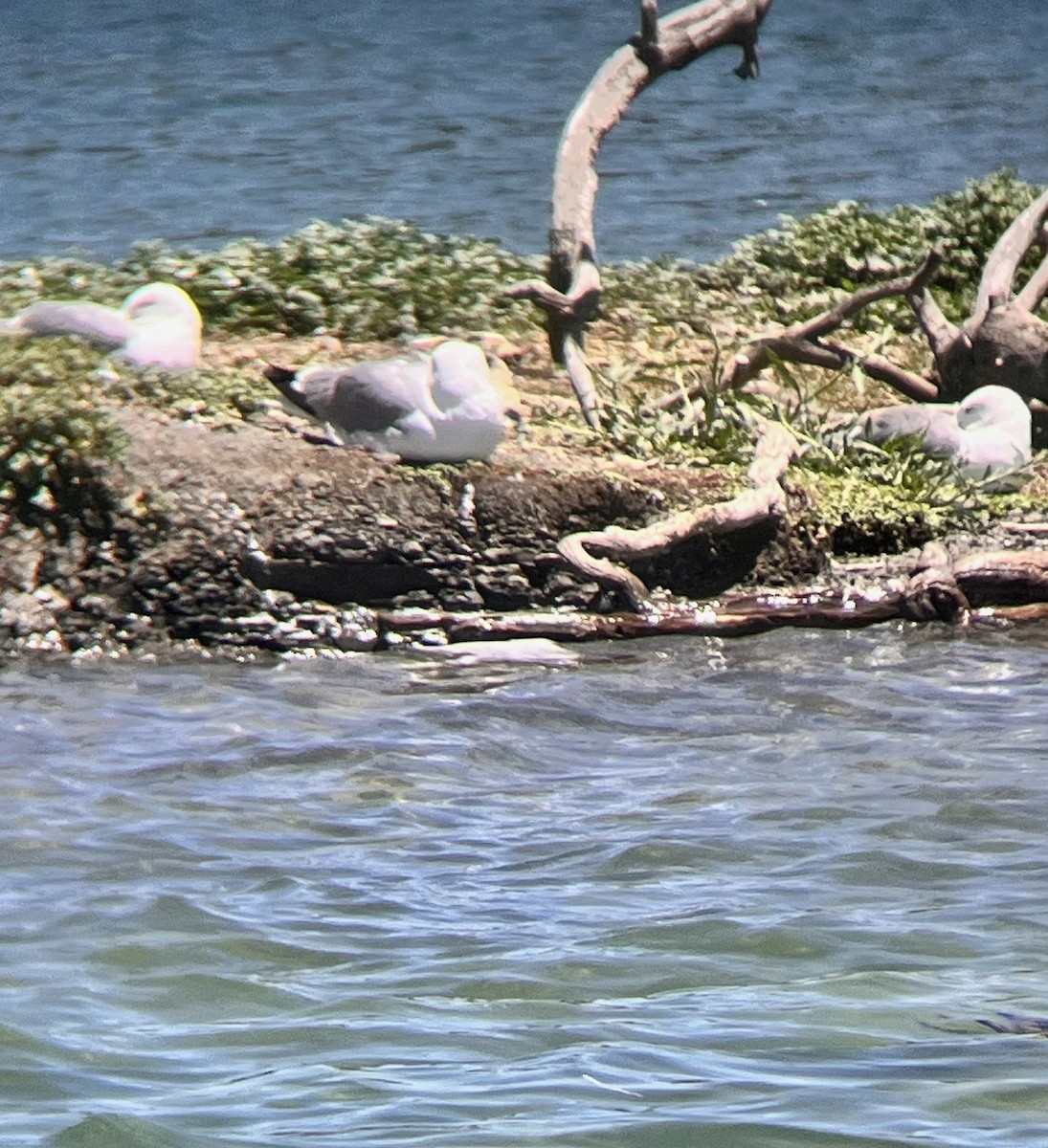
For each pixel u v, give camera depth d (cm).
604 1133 825
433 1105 853
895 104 5344
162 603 1714
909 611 1773
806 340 2148
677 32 2345
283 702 1548
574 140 2259
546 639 1711
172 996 984
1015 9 7581
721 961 1029
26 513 1744
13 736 1446
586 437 1938
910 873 1166
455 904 1120
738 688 1588
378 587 1748
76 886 1141
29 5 7494
